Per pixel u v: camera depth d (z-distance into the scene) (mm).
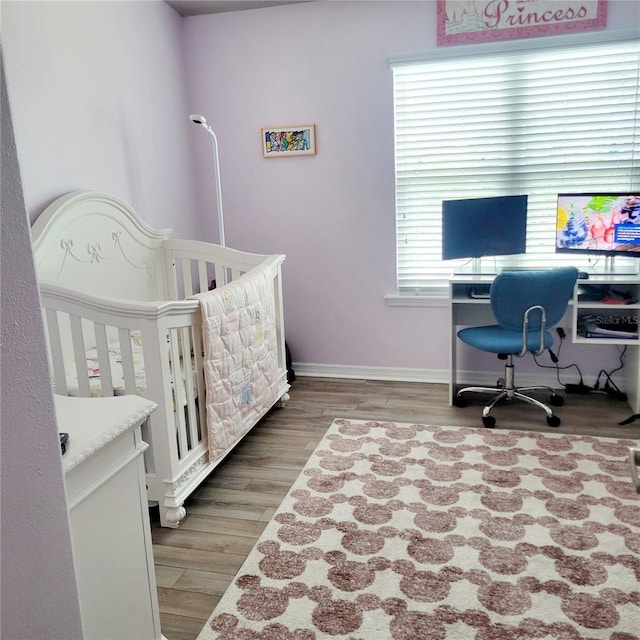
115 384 2408
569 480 2502
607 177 3449
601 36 3225
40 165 2645
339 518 2281
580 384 3578
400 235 3824
